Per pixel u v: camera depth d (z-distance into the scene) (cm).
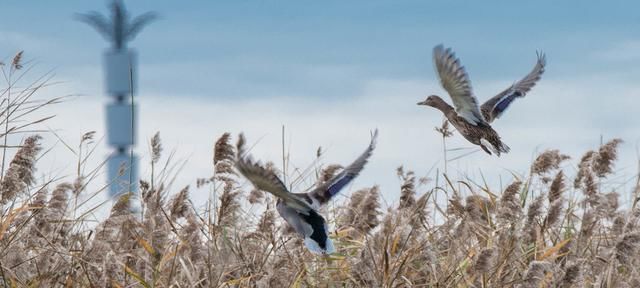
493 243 1383
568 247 1430
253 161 829
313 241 967
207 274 1277
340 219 1532
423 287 1309
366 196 1469
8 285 1198
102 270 1234
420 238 1409
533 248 1403
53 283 1237
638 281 1320
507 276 1297
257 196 1482
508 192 1446
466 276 1297
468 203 1480
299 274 1300
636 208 1436
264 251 1361
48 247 1299
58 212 1355
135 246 1356
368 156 969
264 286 1262
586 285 1334
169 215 1430
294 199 918
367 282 1223
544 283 1241
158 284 1245
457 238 1448
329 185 964
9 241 1262
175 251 1245
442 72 1291
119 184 1466
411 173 1466
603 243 1473
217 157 1409
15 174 1329
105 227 1376
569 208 1562
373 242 1305
